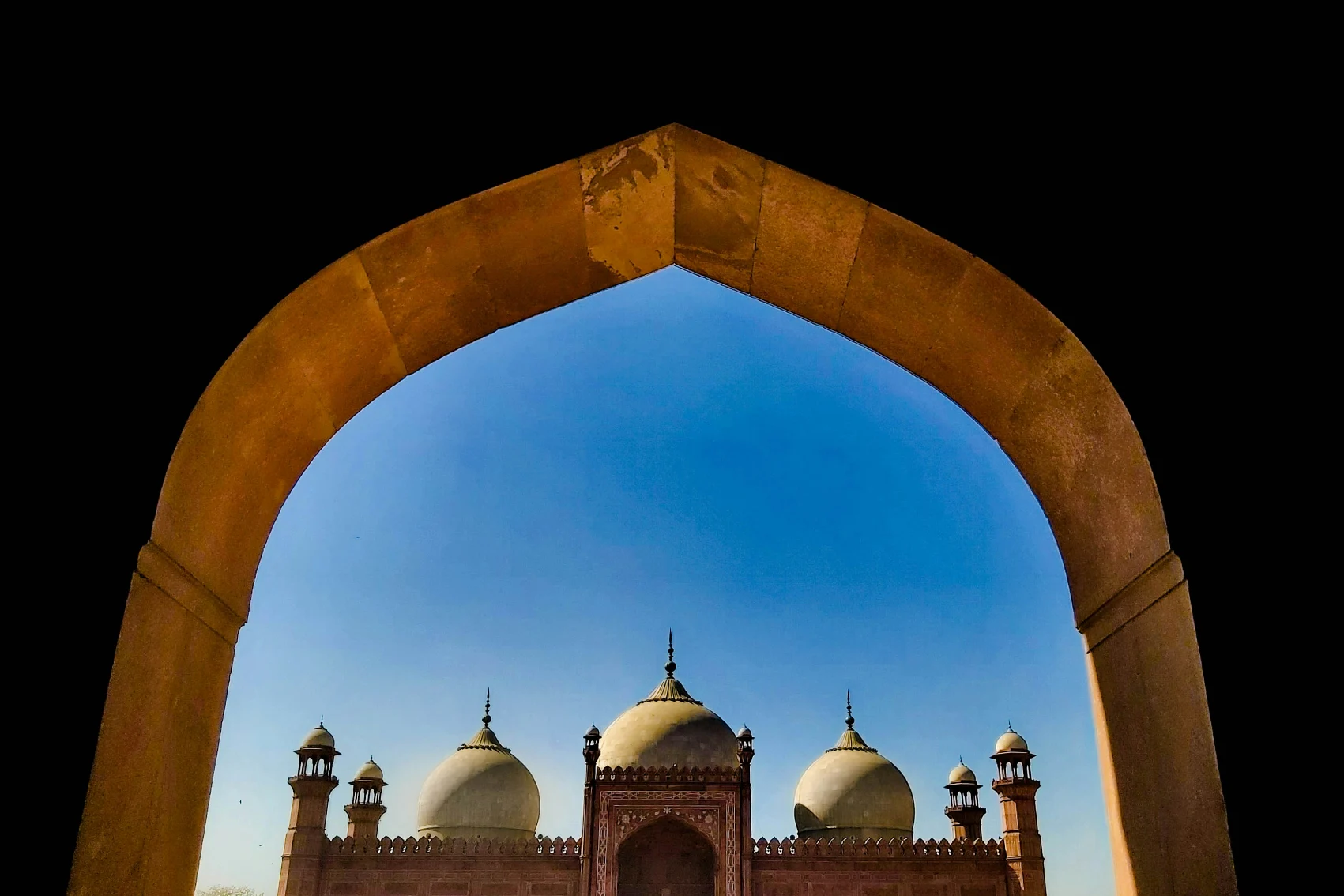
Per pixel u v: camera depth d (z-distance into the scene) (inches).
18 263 94.4
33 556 85.6
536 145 105.3
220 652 108.0
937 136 107.1
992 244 103.1
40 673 82.3
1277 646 86.1
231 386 97.7
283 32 106.1
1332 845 80.7
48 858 78.1
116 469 89.2
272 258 98.7
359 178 102.5
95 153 99.1
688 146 110.1
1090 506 110.3
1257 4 104.1
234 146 101.9
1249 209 101.7
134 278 96.1
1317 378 94.7
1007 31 109.5
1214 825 85.1
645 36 109.9
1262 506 90.9
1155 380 96.9
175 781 97.6
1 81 97.9
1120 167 104.9
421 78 106.7
